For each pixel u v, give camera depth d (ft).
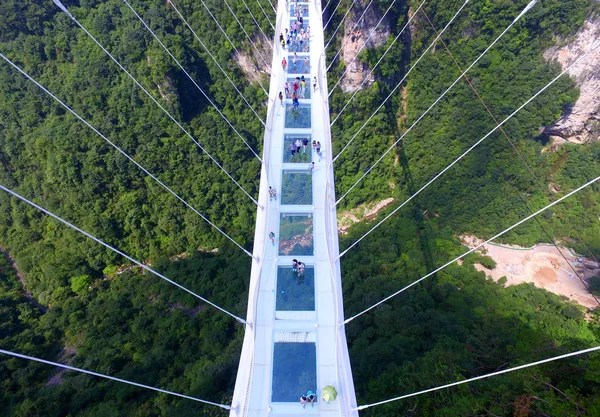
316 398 31.35
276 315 36.06
